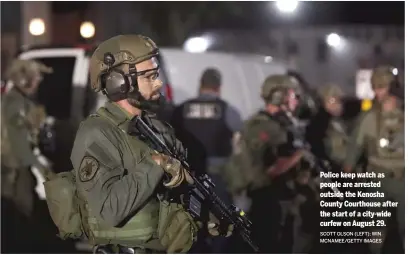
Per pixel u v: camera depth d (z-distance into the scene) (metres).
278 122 9.51
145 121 5.07
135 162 4.79
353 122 10.70
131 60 4.88
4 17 13.38
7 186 10.26
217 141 9.80
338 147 9.97
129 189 4.62
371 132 9.77
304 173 9.55
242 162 9.59
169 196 5.03
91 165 4.69
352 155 9.84
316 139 10.00
